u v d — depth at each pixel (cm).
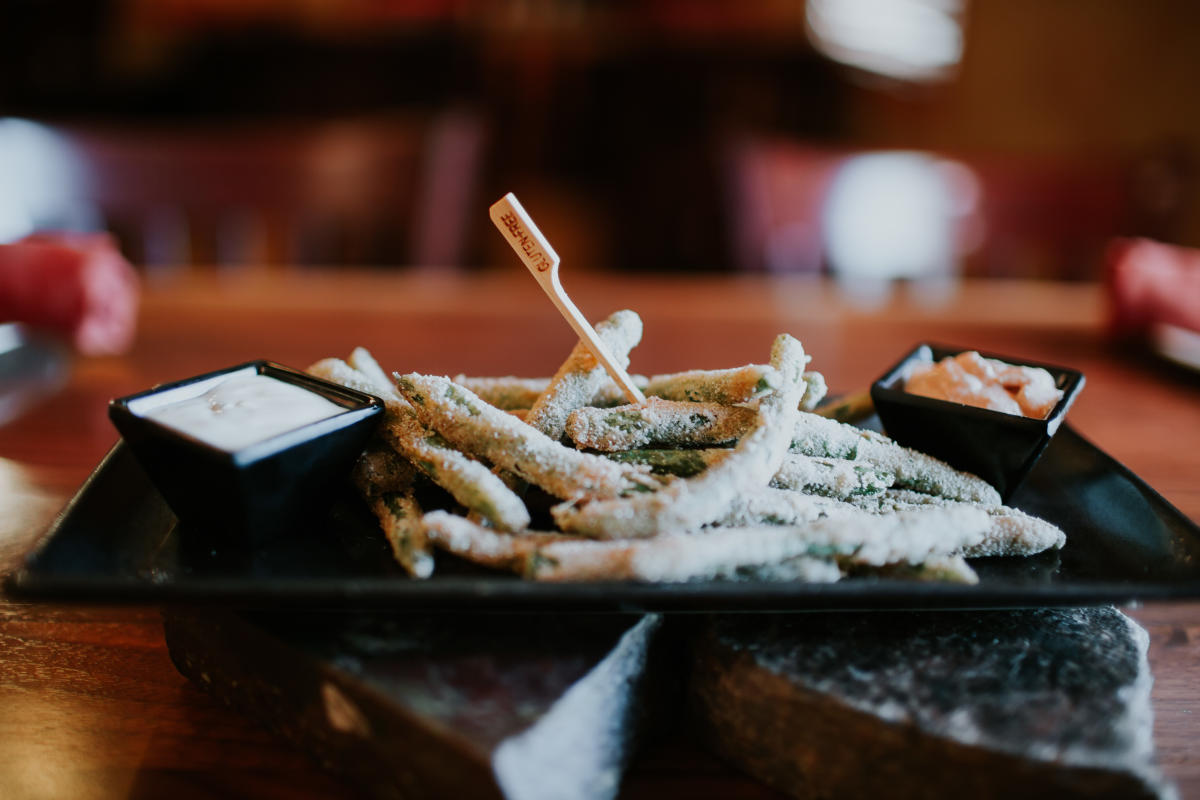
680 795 29
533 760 26
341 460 33
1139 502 35
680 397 35
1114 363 56
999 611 31
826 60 146
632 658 29
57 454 43
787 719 28
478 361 54
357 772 28
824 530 30
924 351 42
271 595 29
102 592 29
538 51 151
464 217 97
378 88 154
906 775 28
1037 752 26
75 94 148
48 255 53
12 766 29
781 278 82
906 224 81
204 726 30
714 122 154
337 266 93
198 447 30
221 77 151
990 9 132
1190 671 32
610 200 163
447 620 30
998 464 36
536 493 36
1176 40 120
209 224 81
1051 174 79
